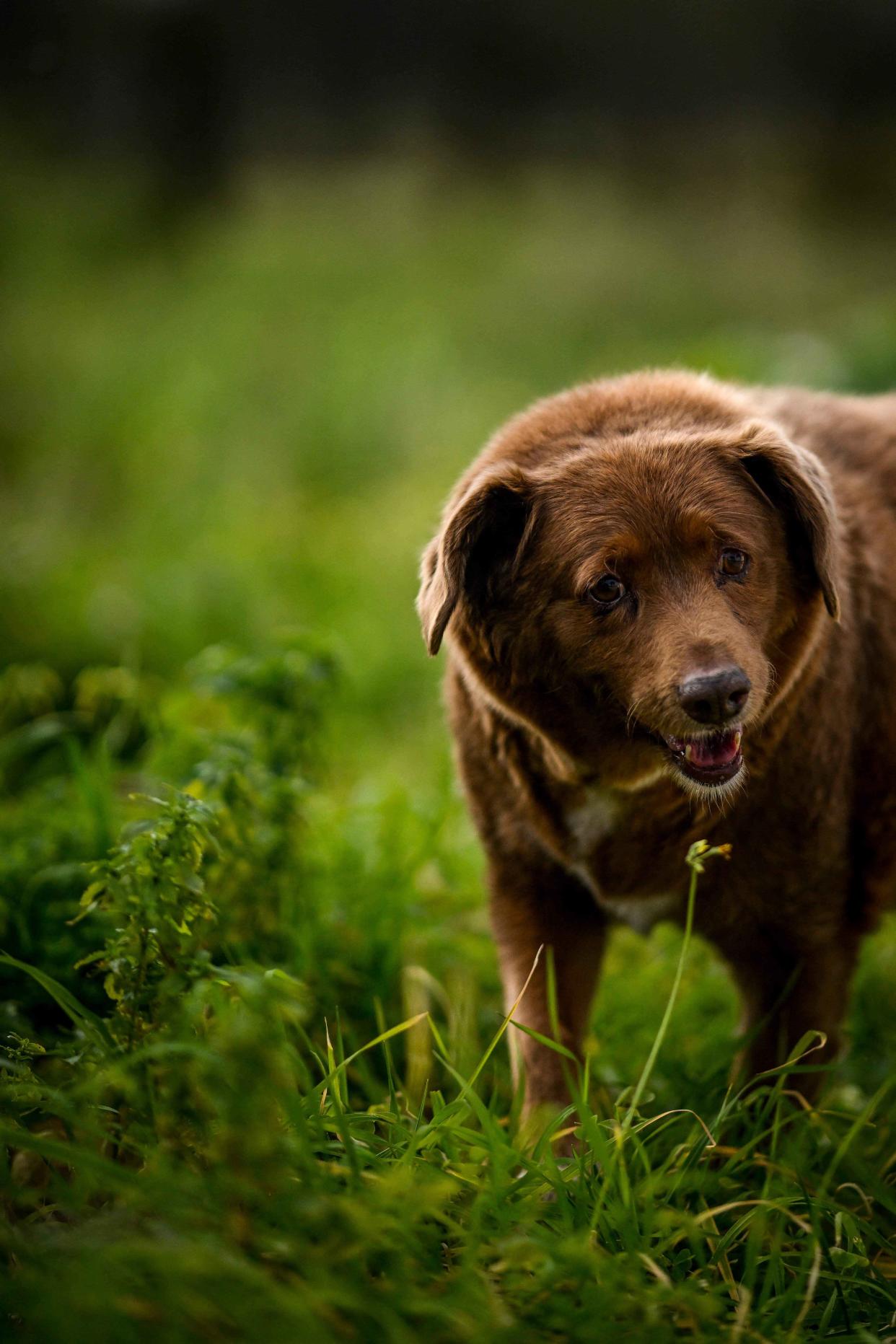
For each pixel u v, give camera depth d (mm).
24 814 5422
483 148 25797
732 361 10648
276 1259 2775
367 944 4762
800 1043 3768
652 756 3992
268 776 4797
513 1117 3736
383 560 10195
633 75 25750
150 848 3562
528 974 4289
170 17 24094
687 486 3867
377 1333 2637
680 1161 3549
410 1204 2920
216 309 18938
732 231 21766
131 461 13734
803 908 4129
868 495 4441
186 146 24328
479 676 4164
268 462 13406
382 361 15719
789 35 25094
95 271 21031
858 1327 3074
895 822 4281
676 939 5176
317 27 25812
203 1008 3230
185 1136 3135
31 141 23672
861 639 4199
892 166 23344
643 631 3803
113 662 8672
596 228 21984
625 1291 2934
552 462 4082
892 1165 3807
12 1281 2527
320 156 26078
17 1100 3141
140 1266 2645
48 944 4445
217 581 9438
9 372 16422
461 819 5953
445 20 25953
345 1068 3605
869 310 16672
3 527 11812
